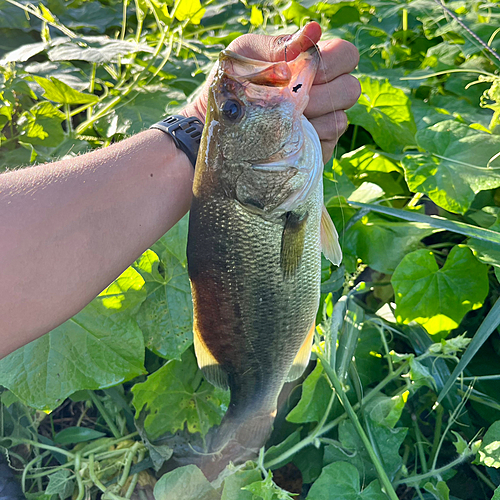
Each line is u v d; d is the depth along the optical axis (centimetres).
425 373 60
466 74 88
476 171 70
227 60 44
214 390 66
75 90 77
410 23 103
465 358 57
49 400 60
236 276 47
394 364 70
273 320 49
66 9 112
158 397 65
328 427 61
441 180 70
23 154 85
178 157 47
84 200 41
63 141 82
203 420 65
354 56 48
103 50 78
